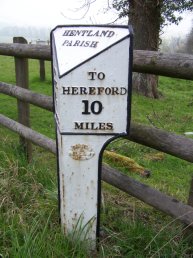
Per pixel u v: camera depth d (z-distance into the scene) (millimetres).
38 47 3529
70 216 2426
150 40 9469
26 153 4043
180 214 2287
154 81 9898
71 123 2209
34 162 3662
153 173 4254
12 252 2287
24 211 2764
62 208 2430
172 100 9930
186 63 2107
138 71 2443
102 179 2789
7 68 13086
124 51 2082
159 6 9359
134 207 3020
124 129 2215
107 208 2947
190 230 2393
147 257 2305
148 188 2494
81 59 2096
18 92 3924
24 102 4082
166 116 7324
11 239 2438
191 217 2240
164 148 2322
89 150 2273
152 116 7160
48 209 2787
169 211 2346
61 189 2396
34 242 2266
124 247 2414
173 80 13852
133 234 2510
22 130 3904
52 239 2410
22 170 3443
